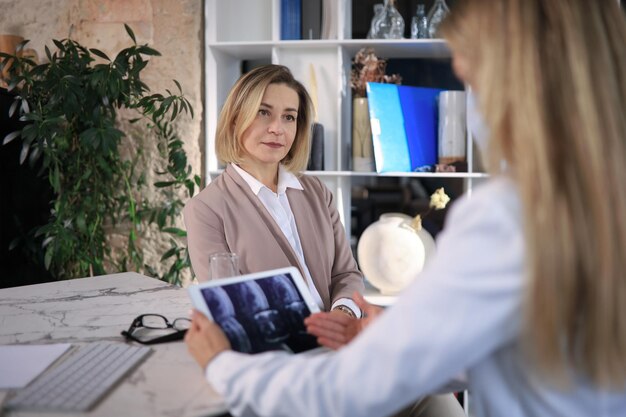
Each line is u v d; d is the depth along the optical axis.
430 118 2.99
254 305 1.23
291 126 2.10
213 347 1.04
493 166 0.83
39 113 2.68
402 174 2.79
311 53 2.98
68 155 2.93
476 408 0.92
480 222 0.79
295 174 2.28
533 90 0.79
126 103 2.78
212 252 1.96
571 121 0.77
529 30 0.80
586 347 0.79
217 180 2.13
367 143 2.89
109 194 2.91
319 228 2.19
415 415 1.66
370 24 3.07
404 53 3.02
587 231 0.76
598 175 0.76
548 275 0.75
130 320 1.53
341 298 2.02
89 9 2.97
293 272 1.35
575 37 0.79
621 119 0.79
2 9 3.04
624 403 0.84
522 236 0.78
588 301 0.77
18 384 1.11
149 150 2.96
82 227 2.77
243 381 0.95
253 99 2.03
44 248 2.95
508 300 0.78
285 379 0.90
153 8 2.93
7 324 1.49
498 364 0.88
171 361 1.25
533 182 0.77
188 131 2.94
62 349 1.30
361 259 2.74
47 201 2.97
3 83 2.89
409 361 0.80
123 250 3.04
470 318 0.78
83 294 1.79
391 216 2.77
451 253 0.81
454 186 3.06
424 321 0.80
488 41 0.83
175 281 2.89
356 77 2.94
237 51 3.05
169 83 2.95
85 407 1.00
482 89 0.83
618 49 0.81
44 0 3.00
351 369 0.84
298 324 1.26
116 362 1.21
